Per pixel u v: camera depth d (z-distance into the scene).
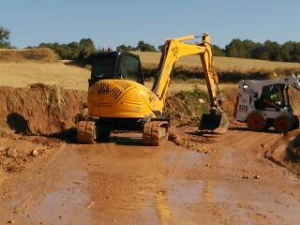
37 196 10.54
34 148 15.88
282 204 10.48
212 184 12.05
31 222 8.84
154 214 9.48
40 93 21.72
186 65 49.94
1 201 10.11
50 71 36.06
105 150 16.14
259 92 22.22
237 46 91.94
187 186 11.78
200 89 30.47
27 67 37.56
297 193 11.41
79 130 17.16
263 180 12.62
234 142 18.59
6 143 16.27
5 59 47.62
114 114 17.17
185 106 27.70
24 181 11.78
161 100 19.09
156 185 11.77
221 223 9.04
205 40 21.30
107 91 17.17
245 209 10.00
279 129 21.56
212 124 21.00
